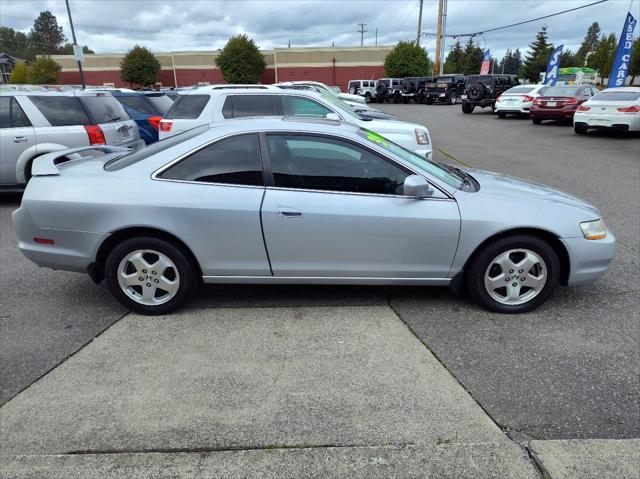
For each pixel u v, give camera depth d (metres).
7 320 3.95
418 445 2.54
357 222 3.77
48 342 3.60
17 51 108.88
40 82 54.91
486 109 32.44
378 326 3.82
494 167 10.73
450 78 38.28
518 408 2.85
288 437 2.61
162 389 3.02
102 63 58.94
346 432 2.64
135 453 2.50
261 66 56.72
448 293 4.43
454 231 3.80
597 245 3.93
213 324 3.86
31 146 7.32
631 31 21.75
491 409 2.84
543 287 3.96
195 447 2.54
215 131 3.91
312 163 3.83
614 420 2.75
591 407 2.86
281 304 4.21
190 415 2.78
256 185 3.80
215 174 3.82
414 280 3.98
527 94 23.22
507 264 3.92
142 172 3.85
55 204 3.83
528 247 3.88
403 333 3.71
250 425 2.70
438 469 2.39
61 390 3.02
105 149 5.02
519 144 14.55
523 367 3.26
